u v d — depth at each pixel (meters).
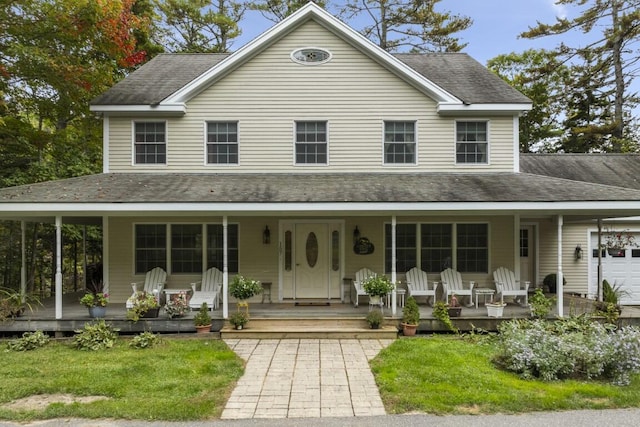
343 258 10.52
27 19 9.56
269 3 22.64
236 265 10.51
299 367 6.22
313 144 10.59
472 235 10.63
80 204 7.83
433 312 8.39
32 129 11.81
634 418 4.48
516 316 8.56
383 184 9.38
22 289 9.27
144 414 4.52
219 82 10.55
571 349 5.75
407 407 4.74
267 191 8.73
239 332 7.96
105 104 10.17
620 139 20.83
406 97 10.57
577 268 12.54
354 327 8.27
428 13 21.59
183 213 8.34
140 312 8.17
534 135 24.12
